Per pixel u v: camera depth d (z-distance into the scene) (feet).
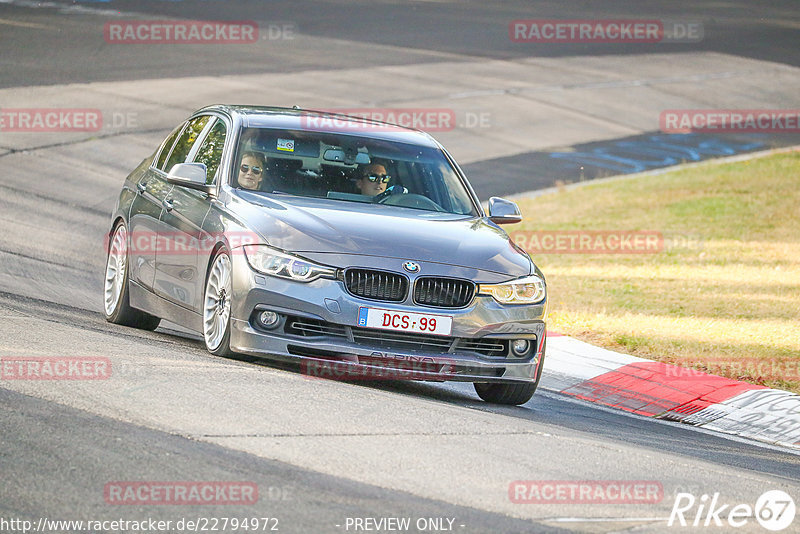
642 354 128.67
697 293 168.96
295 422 71.05
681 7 604.90
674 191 271.90
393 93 351.67
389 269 87.81
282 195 96.84
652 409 108.68
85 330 99.04
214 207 96.12
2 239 157.69
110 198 205.26
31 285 128.57
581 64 439.63
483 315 89.97
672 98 401.49
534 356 93.76
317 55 395.96
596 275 184.34
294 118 107.34
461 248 92.58
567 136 332.80
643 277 183.01
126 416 68.03
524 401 97.50
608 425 94.38
